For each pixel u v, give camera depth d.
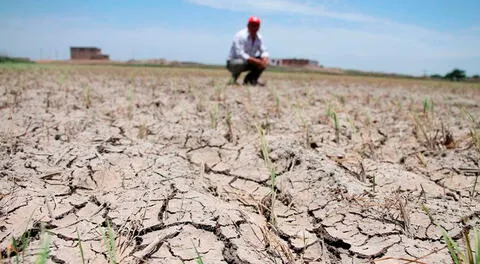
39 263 1.00
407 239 1.50
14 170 1.96
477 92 10.95
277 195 1.96
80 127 3.08
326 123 3.65
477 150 2.56
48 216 1.56
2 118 3.25
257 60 7.21
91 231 1.49
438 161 2.51
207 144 2.76
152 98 5.34
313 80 13.88
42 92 5.38
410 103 5.89
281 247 1.43
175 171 2.06
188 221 1.51
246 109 4.24
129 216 1.57
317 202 1.82
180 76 11.85
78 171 2.01
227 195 1.97
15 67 12.99
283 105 4.72
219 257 1.35
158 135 2.97
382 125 3.71
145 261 1.30
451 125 3.80
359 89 9.78
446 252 1.41
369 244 1.49
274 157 2.39
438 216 1.64
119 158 2.21
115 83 8.05
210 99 5.14
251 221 1.61
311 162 2.19
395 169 2.27
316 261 1.45
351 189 1.87
